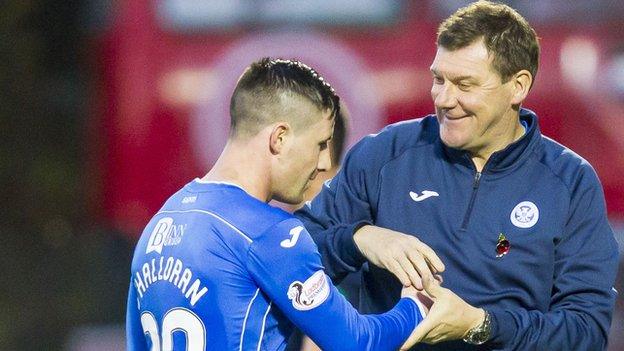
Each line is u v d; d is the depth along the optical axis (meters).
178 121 32.81
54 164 43.16
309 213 15.05
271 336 13.12
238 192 13.09
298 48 32.66
